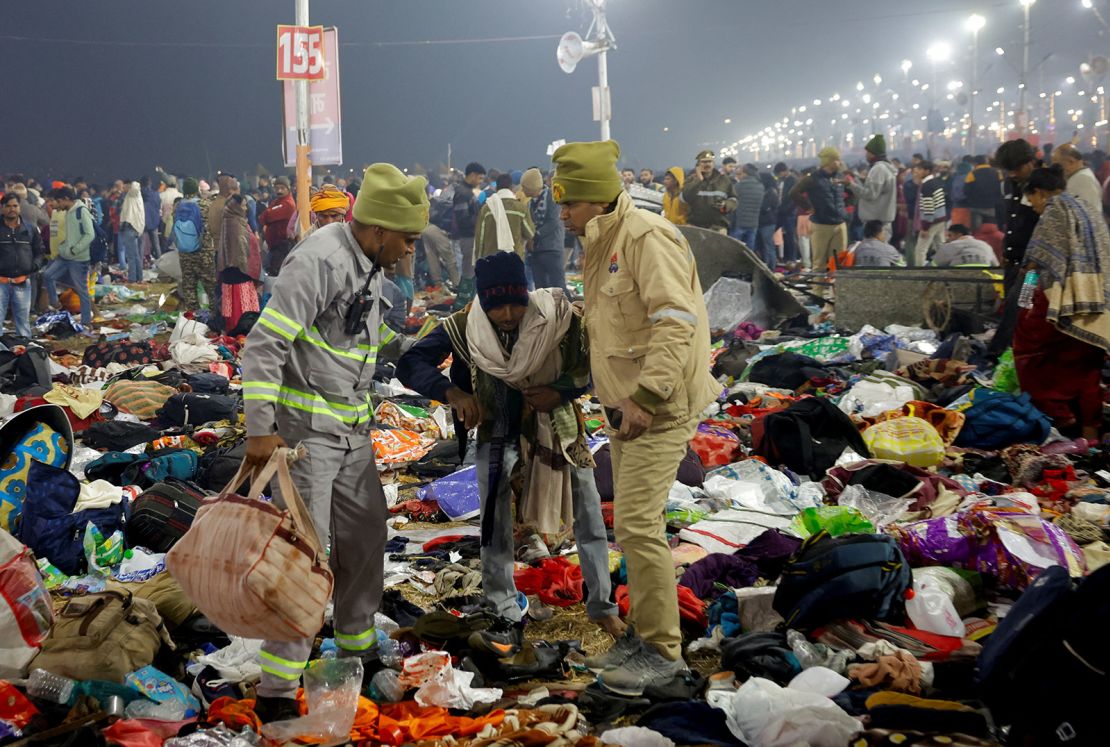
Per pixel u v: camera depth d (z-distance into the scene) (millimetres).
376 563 6438
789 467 10812
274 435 5719
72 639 6340
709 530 8898
